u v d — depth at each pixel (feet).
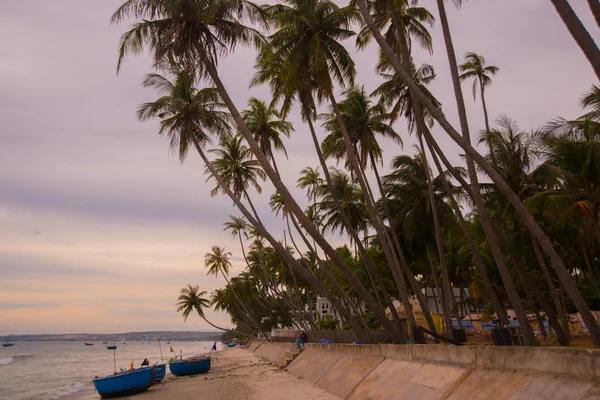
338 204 82.43
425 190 97.71
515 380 27.37
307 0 73.67
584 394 21.98
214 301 327.06
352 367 54.75
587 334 97.19
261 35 71.87
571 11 31.40
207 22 69.26
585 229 71.87
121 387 76.54
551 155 66.13
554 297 85.56
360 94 93.76
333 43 73.97
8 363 239.09
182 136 90.38
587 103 64.39
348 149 77.82
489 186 77.25
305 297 283.18
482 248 132.26
